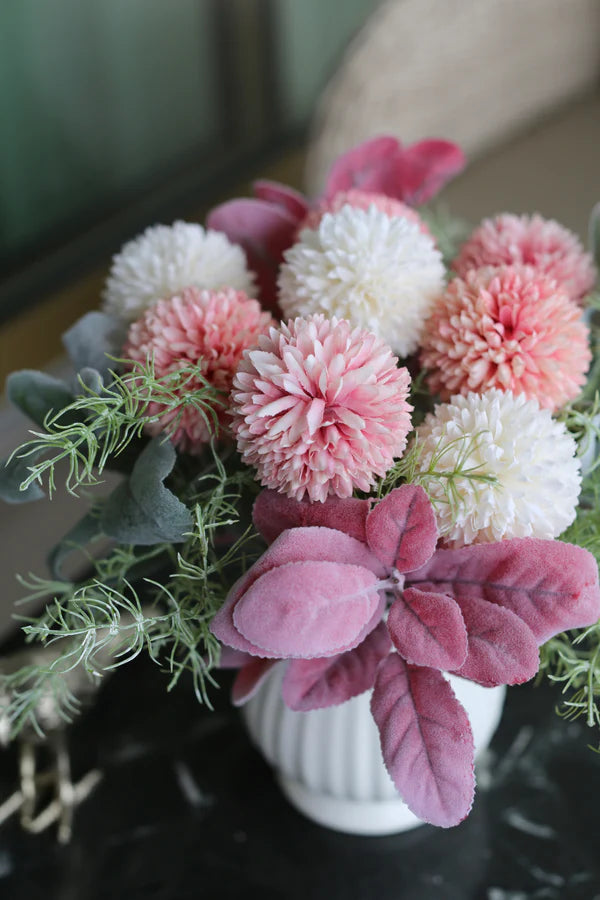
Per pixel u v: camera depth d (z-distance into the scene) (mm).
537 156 1084
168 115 1223
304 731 435
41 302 1104
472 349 375
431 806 341
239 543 376
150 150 1215
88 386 378
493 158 1096
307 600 332
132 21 1131
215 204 1303
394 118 980
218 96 1289
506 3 1046
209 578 413
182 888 474
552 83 1151
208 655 399
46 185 1090
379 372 346
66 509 958
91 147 1132
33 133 1057
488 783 500
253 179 1354
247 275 432
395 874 474
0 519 949
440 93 1027
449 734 344
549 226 435
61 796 504
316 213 429
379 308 384
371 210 393
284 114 1413
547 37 1111
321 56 1438
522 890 465
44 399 413
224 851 485
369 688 370
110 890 475
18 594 878
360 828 480
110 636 376
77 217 1142
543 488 346
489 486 344
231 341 376
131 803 504
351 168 470
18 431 1016
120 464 405
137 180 1208
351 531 349
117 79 1140
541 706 529
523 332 373
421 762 343
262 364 346
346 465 340
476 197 1027
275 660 380
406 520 342
